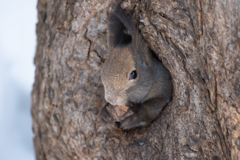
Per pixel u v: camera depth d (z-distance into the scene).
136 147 2.51
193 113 2.46
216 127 2.45
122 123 2.51
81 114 2.54
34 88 2.60
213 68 2.44
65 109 2.55
